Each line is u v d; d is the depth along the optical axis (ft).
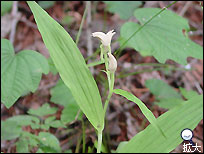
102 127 0.77
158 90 1.47
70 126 1.46
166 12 1.31
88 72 0.72
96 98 0.73
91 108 0.73
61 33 0.72
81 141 1.41
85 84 0.72
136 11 1.32
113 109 1.63
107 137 1.47
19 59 1.06
